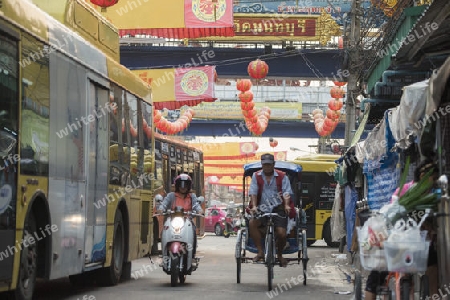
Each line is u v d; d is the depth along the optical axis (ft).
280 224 49.06
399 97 60.90
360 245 28.27
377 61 59.98
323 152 196.03
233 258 84.99
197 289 49.14
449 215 27.89
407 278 28.48
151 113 61.72
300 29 166.81
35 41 35.83
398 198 29.01
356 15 87.97
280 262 49.98
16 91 33.22
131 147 54.54
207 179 294.25
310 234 113.09
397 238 27.35
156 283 53.26
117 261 51.47
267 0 170.71
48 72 37.65
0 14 31.35
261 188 49.01
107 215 48.03
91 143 44.83
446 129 30.68
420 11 48.65
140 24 90.22
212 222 170.30
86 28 48.39
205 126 237.45
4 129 31.71
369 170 57.72
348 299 44.42
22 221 33.94
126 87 53.57
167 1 90.38
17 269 33.55
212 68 100.17
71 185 41.04
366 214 31.04
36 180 35.60
